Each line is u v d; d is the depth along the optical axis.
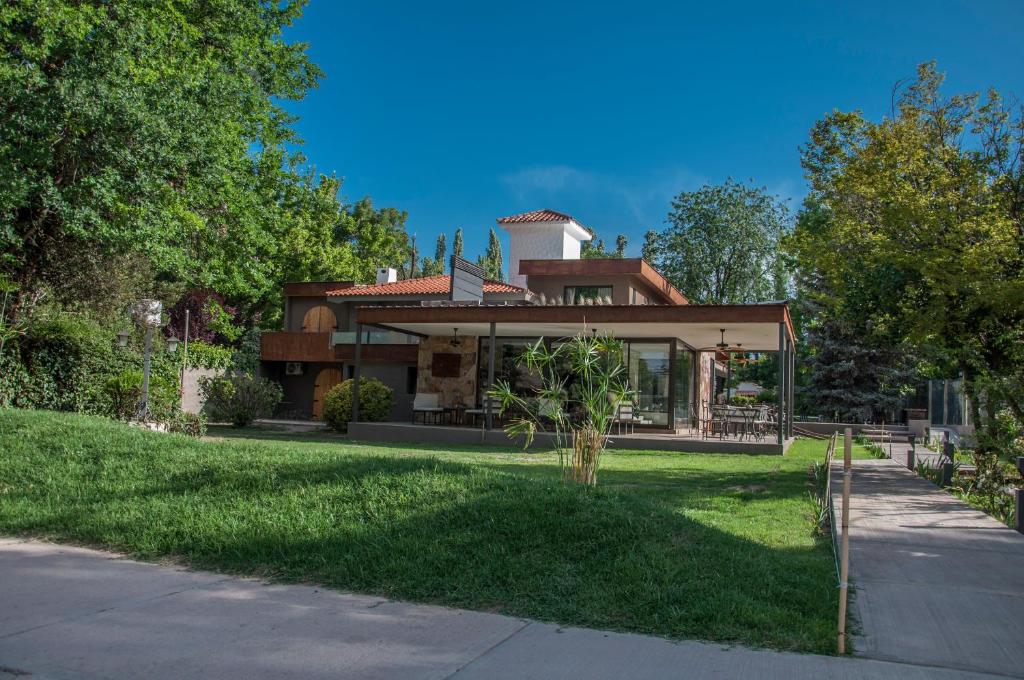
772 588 5.26
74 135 15.11
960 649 4.29
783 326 17.67
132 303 19.47
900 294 14.81
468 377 24.77
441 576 5.39
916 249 13.91
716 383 36.66
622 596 5.00
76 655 3.96
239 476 7.85
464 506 6.59
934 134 14.77
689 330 20.91
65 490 7.88
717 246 43.81
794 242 17.73
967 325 14.41
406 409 28.97
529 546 5.77
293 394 32.06
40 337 16.61
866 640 4.42
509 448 18.30
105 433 9.93
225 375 27.23
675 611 4.70
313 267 39.12
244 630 4.41
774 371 47.34
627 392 8.47
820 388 33.91
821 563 6.21
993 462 12.03
